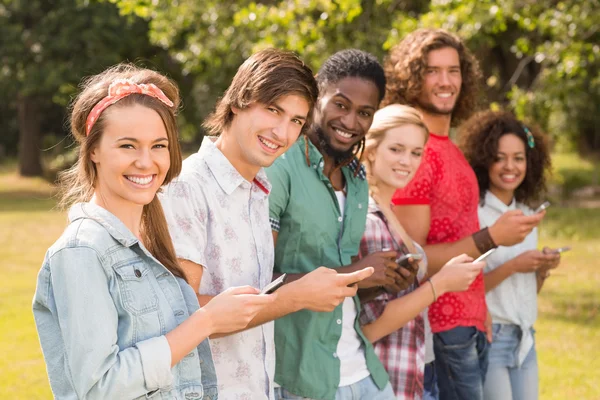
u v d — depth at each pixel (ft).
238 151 10.46
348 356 12.37
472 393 14.51
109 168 8.40
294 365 11.75
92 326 7.87
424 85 15.31
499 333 15.99
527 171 17.29
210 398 9.22
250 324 10.00
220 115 10.59
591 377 24.35
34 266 46.21
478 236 14.40
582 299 35.27
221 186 10.33
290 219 11.73
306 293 9.96
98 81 8.83
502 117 16.87
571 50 37.09
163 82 9.01
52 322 8.25
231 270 10.32
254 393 10.41
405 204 14.55
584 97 51.67
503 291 15.99
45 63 91.15
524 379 16.14
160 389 8.34
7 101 110.32
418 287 13.46
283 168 11.66
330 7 36.70
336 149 12.27
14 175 117.08
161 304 8.55
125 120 8.36
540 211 14.61
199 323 8.39
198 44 46.98
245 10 38.96
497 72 51.44
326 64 12.45
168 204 9.96
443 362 14.57
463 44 16.14
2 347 28.48
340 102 12.17
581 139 106.52
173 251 9.30
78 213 8.39
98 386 7.81
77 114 8.62
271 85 10.07
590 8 36.29
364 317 13.01
